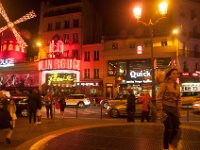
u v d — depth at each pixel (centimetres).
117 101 2428
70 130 1202
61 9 5262
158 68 4141
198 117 2064
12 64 5584
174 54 4138
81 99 3412
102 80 4597
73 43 4956
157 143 872
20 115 2170
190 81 4038
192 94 2866
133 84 4316
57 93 4669
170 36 4191
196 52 4422
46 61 4828
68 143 901
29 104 1612
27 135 1174
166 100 662
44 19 5319
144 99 1605
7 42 5816
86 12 5103
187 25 4450
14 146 941
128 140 929
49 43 5175
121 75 4450
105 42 4644
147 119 1606
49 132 1220
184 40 4275
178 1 4384
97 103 3853
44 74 4959
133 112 1559
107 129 1215
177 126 668
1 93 973
